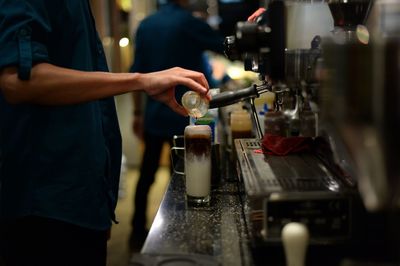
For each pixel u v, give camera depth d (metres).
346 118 0.94
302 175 1.17
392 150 0.90
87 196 1.43
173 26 3.07
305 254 0.98
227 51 1.51
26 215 1.39
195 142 1.38
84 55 1.44
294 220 1.04
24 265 1.47
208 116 1.67
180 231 1.22
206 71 3.28
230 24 4.07
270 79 1.17
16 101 1.29
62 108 1.39
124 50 5.32
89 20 1.51
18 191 1.40
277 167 1.26
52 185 1.40
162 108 3.15
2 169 1.41
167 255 1.04
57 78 1.27
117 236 3.47
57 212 1.39
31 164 1.39
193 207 1.40
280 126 1.36
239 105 2.14
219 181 1.62
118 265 3.00
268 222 1.04
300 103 1.23
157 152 3.31
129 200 4.38
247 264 1.04
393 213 0.99
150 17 3.18
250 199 1.12
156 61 3.12
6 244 1.48
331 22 1.19
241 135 1.87
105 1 4.98
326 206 1.03
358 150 0.94
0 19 1.26
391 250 1.01
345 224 1.04
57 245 1.45
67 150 1.40
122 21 5.42
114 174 1.65
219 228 1.24
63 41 1.41
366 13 1.17
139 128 3.78
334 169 1.17
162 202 1.44
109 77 1.33
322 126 1.10
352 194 1.03
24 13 1.26
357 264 0.94
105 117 1.59
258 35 1.12
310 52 1.13
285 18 1.12
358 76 0.92
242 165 1.30
